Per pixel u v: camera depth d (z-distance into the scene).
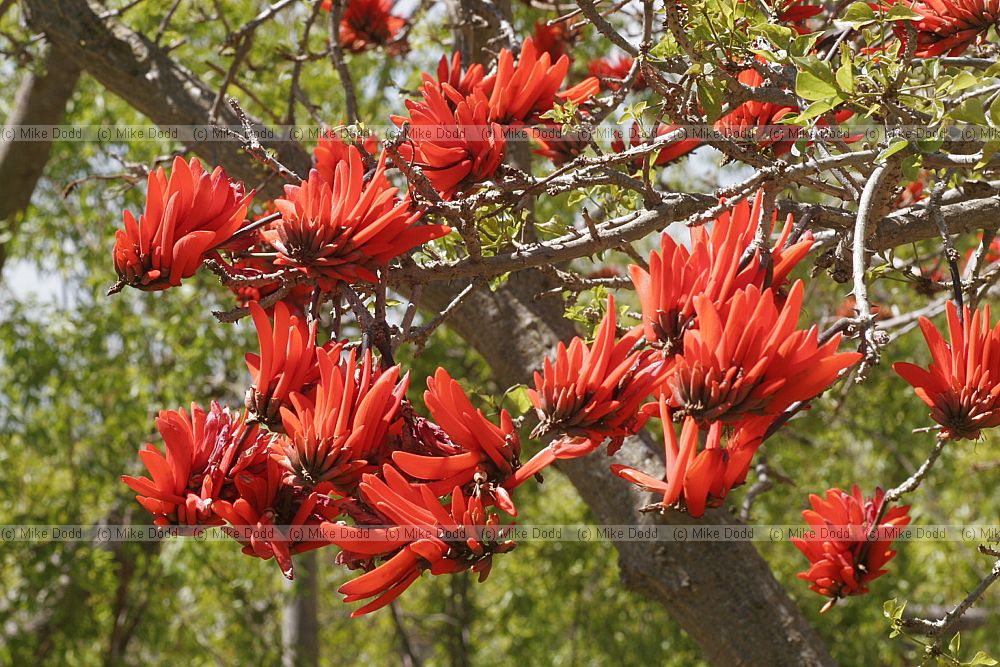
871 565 1.40
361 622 10.73
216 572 6.85
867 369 1.12
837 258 1.57
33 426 6.27
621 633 7.07
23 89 5.39
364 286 1.27
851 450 7.13
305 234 1.09
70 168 7.04
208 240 1.10
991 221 1.72
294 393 0.99
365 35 3.29
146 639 7.05
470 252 1.36
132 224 1.11
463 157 1.43
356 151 1.11
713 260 1.02
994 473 6.49
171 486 1.04
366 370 1.00
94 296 6.61
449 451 0.99
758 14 1.55
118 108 6.64
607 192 2.13
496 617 8.01
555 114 1.53
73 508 6.46
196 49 5.26
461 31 3.17
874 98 1.31
